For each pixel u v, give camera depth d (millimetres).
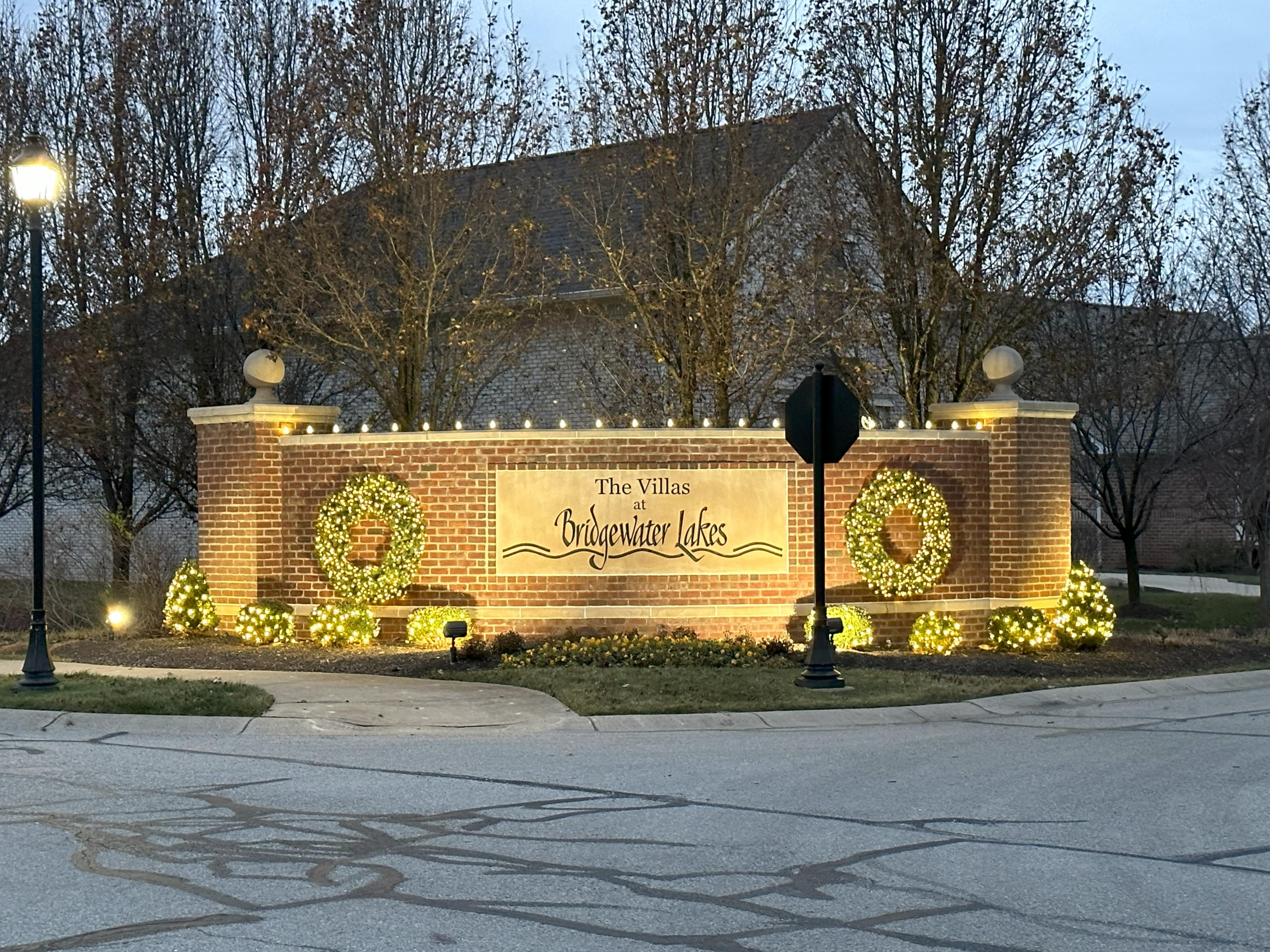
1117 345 26516
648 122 23688
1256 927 7016
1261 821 9508
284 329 24297
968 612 19734
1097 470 32125
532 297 25016
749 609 19125
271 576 19797
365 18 24422
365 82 24547
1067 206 23703
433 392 25422
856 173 24047
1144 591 32562
